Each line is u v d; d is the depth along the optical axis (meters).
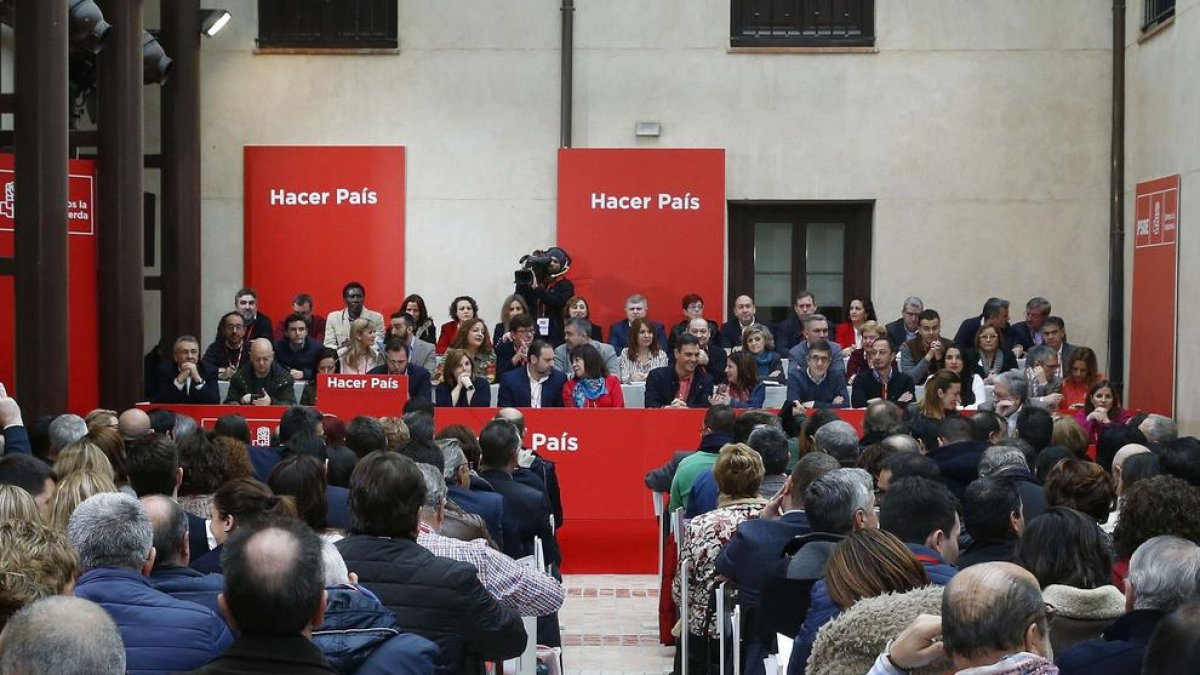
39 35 11.46
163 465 5.69
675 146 16.97
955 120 16.88
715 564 6.07
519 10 17.02
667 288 16.72
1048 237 16.83
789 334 15.77
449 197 17.05
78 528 4.05
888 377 12.70
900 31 16.88
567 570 11.65
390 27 17.05
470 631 4.45
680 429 11.46
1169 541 3.86
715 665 6.60
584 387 12.36
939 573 4.39
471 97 17.03
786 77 16.94
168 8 15.66
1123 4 16.62
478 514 6.63
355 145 16.98
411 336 14.17
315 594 3.19
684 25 16.97
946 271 16.88
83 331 13.00
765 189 16.97
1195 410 14.16
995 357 14.21
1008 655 2.98
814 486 5.11
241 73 17.02
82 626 2.73
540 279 15.53
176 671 3.83
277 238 16.92
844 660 3.58
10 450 7.72
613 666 8.84
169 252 15.67
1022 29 16.81
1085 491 5.76
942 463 7.39
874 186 16.92
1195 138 14.33
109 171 13.42
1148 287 15.57
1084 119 16.78
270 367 12.84
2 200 11.63
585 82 17.02
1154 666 2.79
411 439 7.21
